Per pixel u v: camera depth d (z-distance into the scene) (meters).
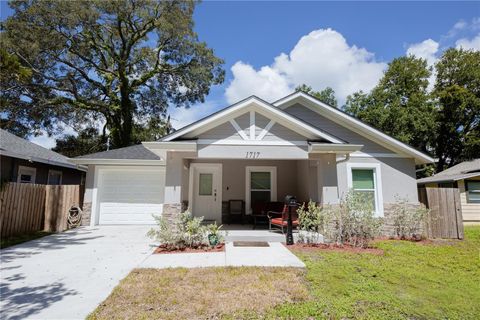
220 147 8.09
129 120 23.39
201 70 24.22
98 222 11.62
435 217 9.44
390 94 26.06
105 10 20.36
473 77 25.02
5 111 20.17
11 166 11.21
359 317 3.56
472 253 7.10
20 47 18.41
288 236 7.75
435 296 4.30
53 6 19.00
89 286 4.60
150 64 24.61
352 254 6.68
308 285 4.62
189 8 22.78
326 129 10.53
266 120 8.27
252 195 11.99
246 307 3.77
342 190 9.95
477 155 24.50
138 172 12.00
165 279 4.84
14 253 6.88
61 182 15.07
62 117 22.86
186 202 9.87
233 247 7.39
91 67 22.98
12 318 3.49
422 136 25.00
